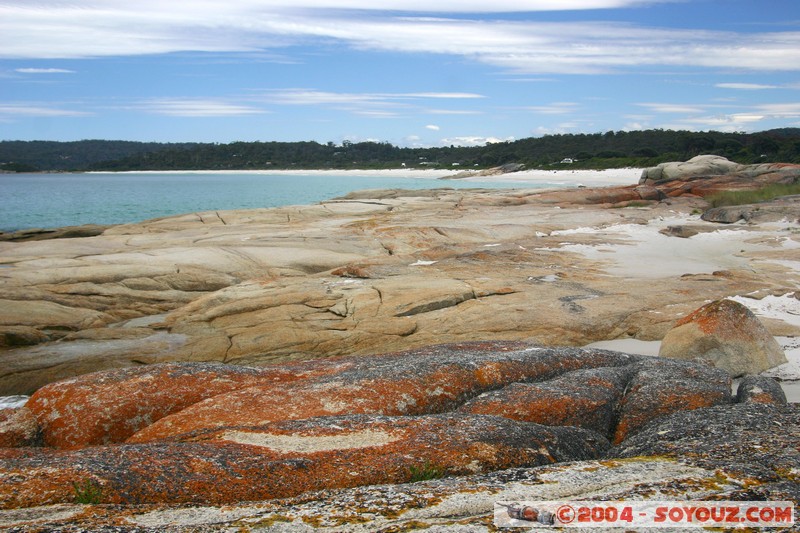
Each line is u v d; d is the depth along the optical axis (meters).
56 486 6.71
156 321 18.75
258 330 17.25
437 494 6.38
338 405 9.59
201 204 69.75
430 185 101.88
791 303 18.66
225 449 7.72
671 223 35.12
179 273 22.12
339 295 19.36
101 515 6.10
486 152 172.12
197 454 7.52
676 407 10.10
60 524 5.88
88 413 9.96
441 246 26.58
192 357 16.09
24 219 55.66
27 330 16.91
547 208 40.47
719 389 10.62
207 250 24.81
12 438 9.70
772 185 45.44
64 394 10.41
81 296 19.78
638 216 36.94
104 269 21.66
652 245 28.27
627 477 6.71
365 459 7.62
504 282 20.61
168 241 27.88
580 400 9.98
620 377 11.24
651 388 10.59
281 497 6.97
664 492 6.19
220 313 18.22
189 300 20.67
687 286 20.33
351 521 5.84
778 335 16.28
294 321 17.69
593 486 6.50
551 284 20.62
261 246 26.47
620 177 98.81
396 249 27.47
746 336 14.41
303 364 12.01
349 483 7.22
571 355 12.14
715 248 27.55
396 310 18.16
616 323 17.41
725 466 6.86
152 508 6.33
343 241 28.00
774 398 10.52
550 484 6.56
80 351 16.05
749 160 95.25
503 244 27.67
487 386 10.71
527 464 8.03
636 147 134.12
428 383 10.32
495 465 7.85
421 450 7.86
